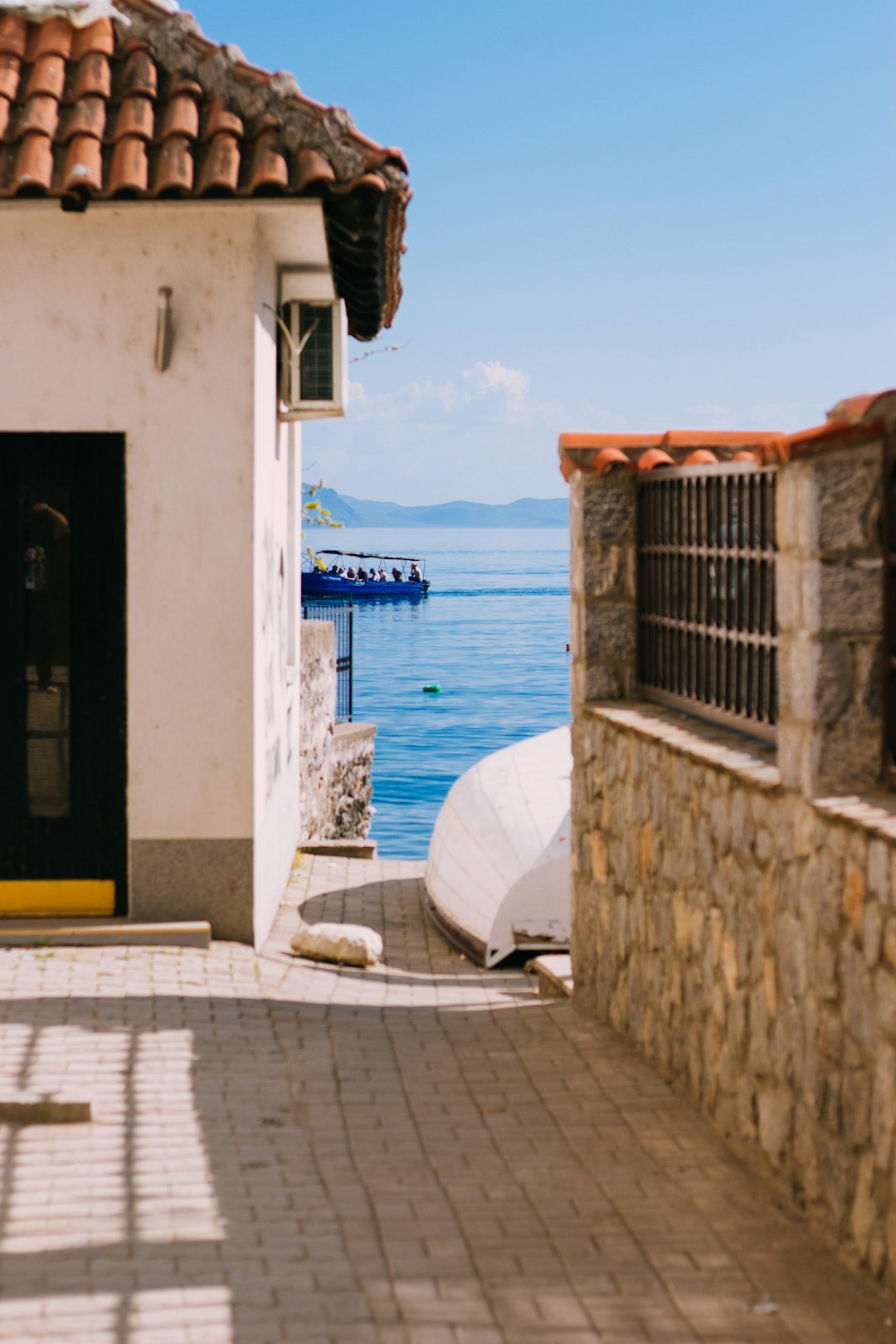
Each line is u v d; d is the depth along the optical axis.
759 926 5.18
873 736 4.64
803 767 4.69
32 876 8.37
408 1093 6.15
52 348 8.12
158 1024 6.73
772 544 5.63
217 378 8.19
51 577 8.27
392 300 11.53
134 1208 4.64
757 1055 5.22
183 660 8.27
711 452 7.46
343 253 9.12
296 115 8.02
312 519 20.98
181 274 8.12
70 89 8.20
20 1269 4.12
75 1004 6.91
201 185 7.75
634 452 7.57
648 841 6.61
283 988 7.75
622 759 6.99
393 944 10.22
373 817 27.91
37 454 8.21
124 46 8.42
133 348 8.14
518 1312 4.02
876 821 4.21
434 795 30.36
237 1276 4.15
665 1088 6.30
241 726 8.30
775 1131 5.05
